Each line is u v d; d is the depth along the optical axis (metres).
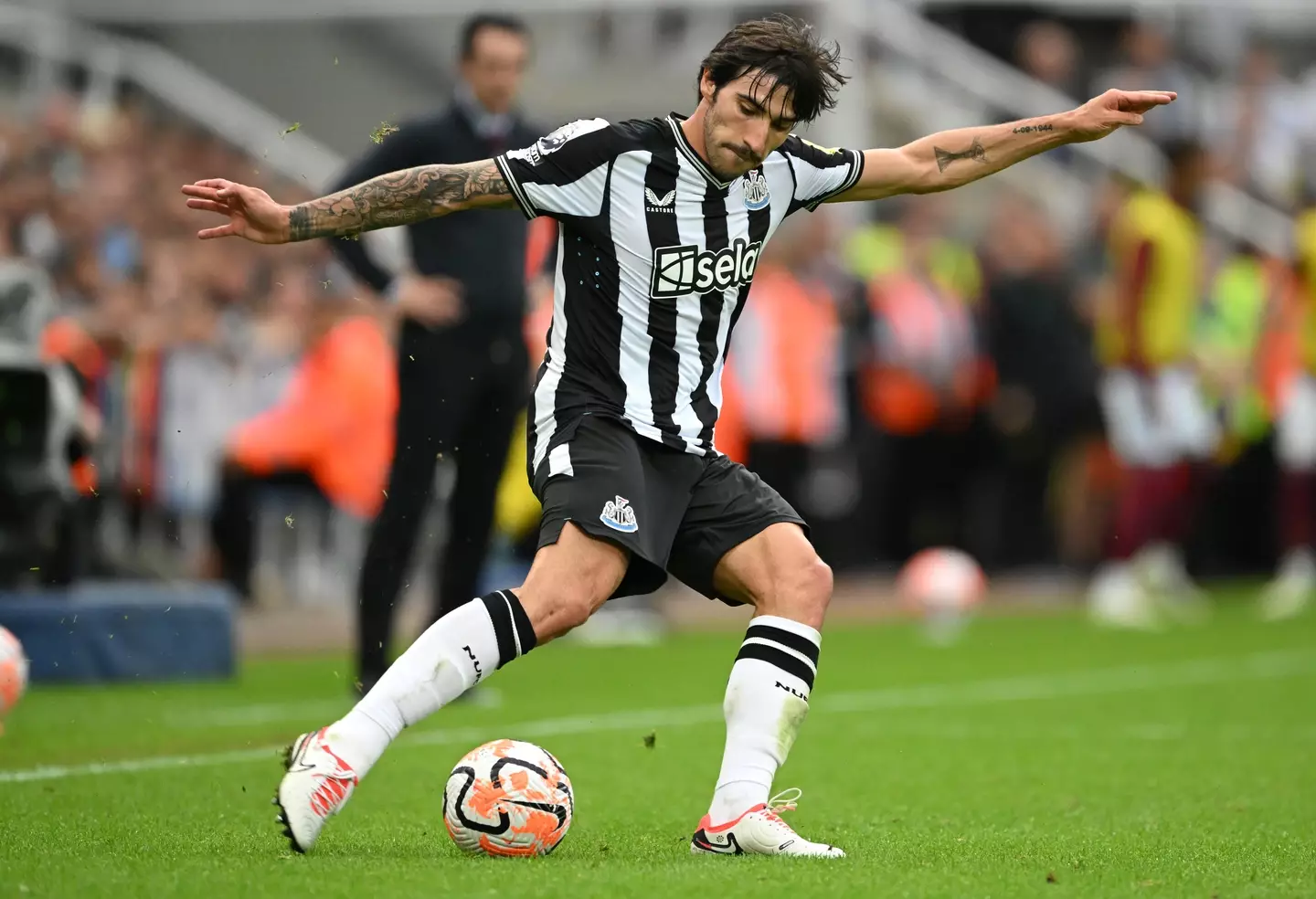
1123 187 52.50
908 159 16.44
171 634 31.30
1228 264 55.56
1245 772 22.45
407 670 14.71
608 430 15.33
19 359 29.14
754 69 14.70
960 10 64.31
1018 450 48.78
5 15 49.81
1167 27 66.56
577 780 21.02
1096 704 30.17
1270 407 52.38
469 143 27.50
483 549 28.31
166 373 38.25
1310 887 14.25
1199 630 44.44
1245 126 63.72
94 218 39.47
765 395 44.81
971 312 48.28
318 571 43.78
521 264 27.94
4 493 29.61
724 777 15.23
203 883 13.12
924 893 13.13
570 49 56.09
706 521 15.62
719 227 15.50
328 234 15.01
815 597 15.43
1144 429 46.78
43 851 15.03
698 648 39.66
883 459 48.31
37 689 29.80
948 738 25.66
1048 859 15.43
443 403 27.22
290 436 38.66
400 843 15.80
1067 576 53.72
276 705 27.86
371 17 54.88
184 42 56.22
